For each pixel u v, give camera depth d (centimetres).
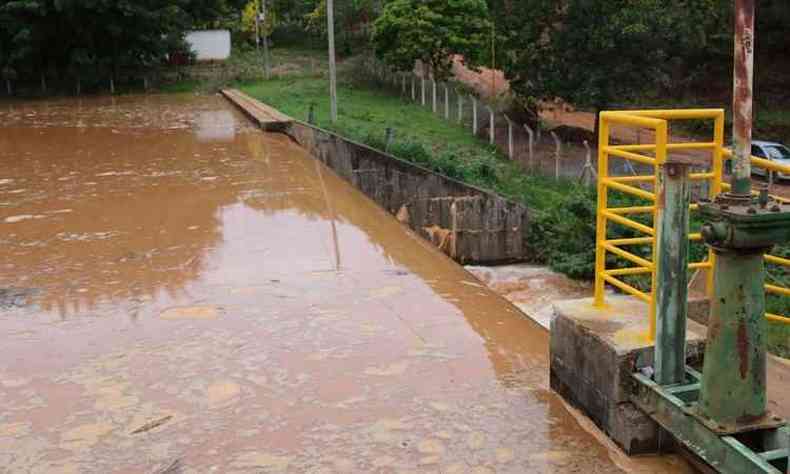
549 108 2756
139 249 806
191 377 497
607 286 1048
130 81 3497
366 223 945
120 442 421
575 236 1184
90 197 1073
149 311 619
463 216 1205
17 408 462
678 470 388
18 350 546
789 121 2925
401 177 1248
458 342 557
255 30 4531
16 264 755
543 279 1136
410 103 2936
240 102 2477
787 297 961
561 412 448
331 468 390
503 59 2680
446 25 2981
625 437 402
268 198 1073
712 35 3039
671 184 371
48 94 3347
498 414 446
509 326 595
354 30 3941
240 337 562
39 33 3272
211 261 762
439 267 763
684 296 379
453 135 2395
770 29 3238
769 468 314
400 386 482
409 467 390
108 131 1919
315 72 3616
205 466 395
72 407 461
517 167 2025
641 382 394
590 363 430
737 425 343
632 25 2228
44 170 1314
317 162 1423
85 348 547
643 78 2427
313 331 575
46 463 402
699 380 388
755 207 328
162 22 3441
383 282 703
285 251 805
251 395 471
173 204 1027
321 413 447
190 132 1866
